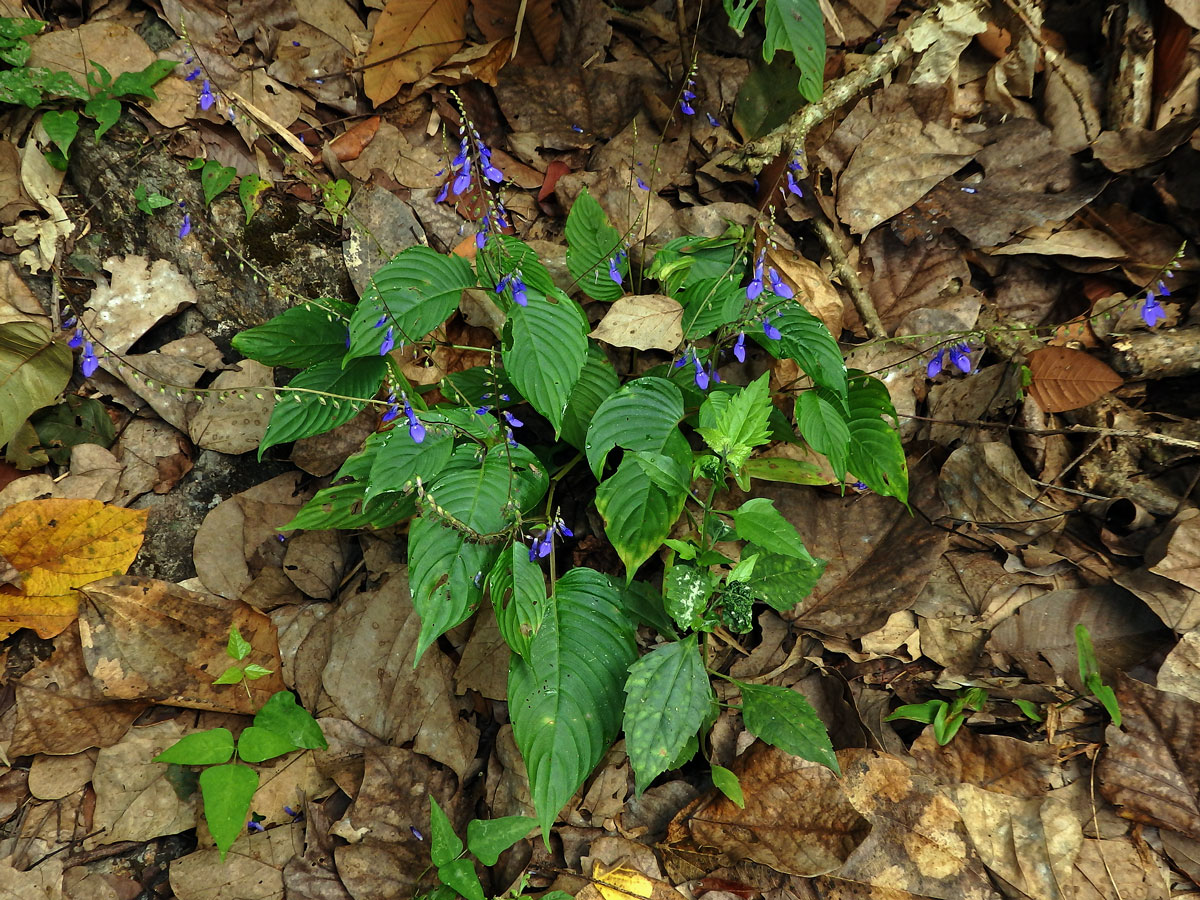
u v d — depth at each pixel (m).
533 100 0.86
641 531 0.71
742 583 0.70
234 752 0.74
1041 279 0.81
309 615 0.78
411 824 0.74
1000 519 0.77
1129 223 0.79
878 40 0.85
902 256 0.82
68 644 0.75
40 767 0.74
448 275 0.71
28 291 0.79
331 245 0.83
